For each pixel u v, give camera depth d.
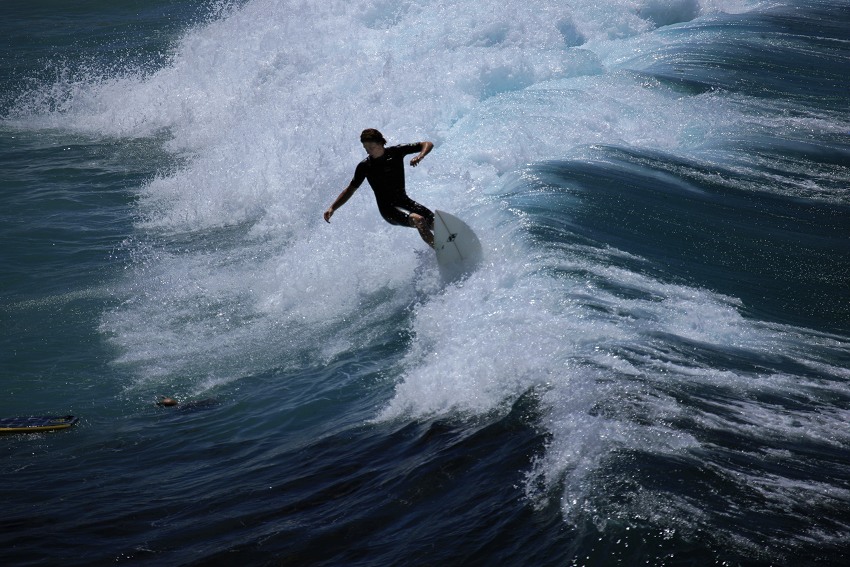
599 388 14.93
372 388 18.73
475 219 24.70
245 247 29.97
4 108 50.53
